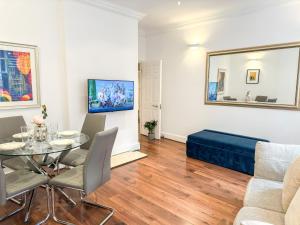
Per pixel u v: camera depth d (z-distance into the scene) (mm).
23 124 2850
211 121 4508
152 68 5230
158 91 5176
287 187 1603
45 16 3107
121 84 3936
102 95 3639
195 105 4754
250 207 1664
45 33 3131
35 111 3141
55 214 2262
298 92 3361
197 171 3400
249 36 3797
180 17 4324
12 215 2252
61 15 3193
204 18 4297
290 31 3359
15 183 1977
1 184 1714
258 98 3803
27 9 2936
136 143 4469
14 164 2467
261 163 2119
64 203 2475
